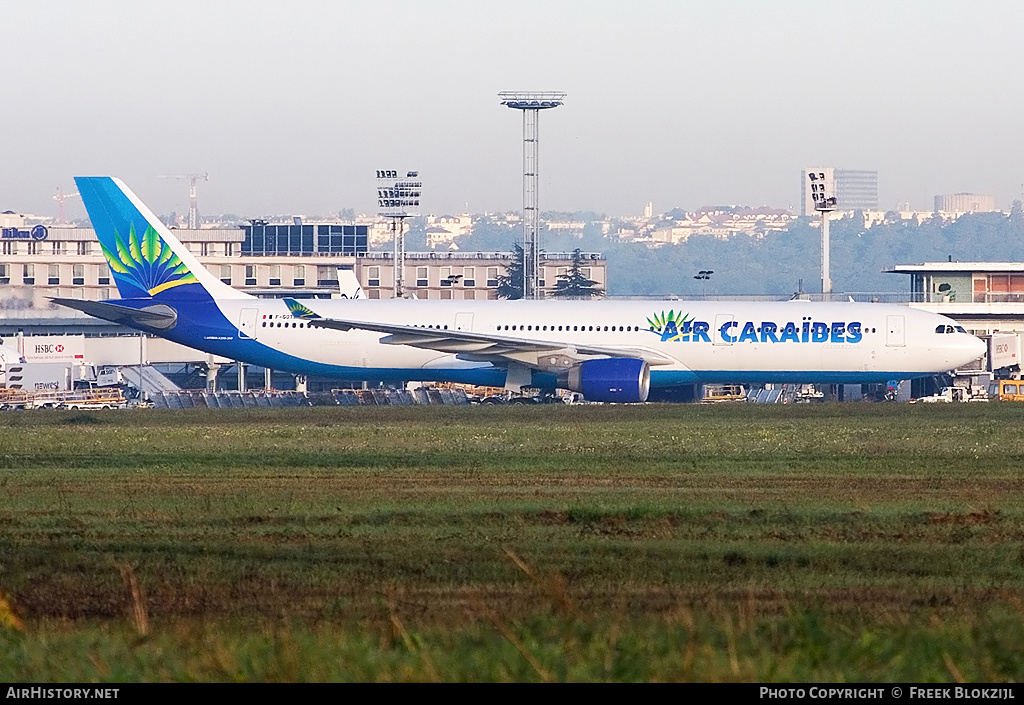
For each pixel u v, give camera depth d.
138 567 76.69
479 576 73.69
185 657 52.53
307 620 61.81
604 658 51.16
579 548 82.38
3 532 88.81
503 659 50.91
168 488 112.25
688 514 95.12
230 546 83.56
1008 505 102.06
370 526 91.19
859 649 52.31
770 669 50.09
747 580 72.69
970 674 50.66
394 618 57.06
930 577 73.75
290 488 112.19
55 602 67.06
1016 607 62.81
